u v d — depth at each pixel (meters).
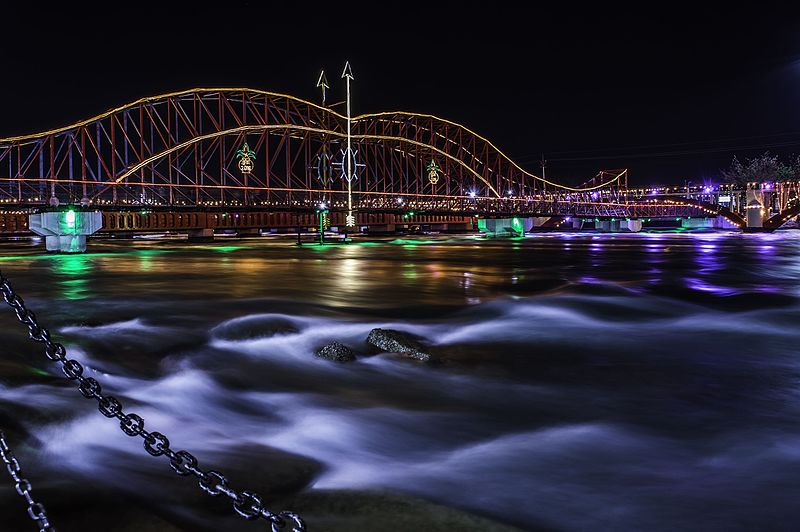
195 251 59.09
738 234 118.94
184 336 13.84
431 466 6.66
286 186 129.38
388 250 60.91
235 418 8.41
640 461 6.79
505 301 19.48
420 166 154.75
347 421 8.22
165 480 6.00
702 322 16.08
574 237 107.00
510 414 8.58
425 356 11.61
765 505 5.68
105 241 93.12
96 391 3.42
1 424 7.47
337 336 13.91
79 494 5.48
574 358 12.01
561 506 5.69
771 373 10.85
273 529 3.12
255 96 123.94
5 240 94.88
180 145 113.81
